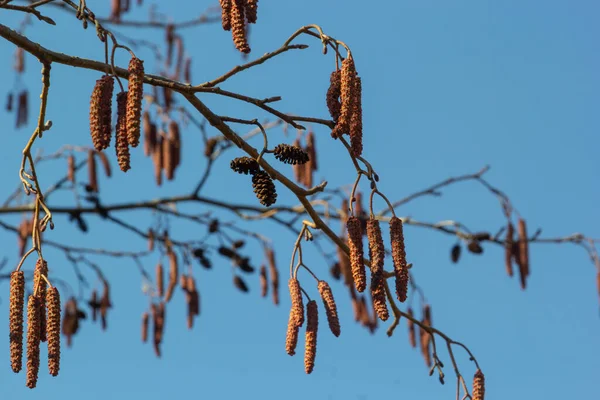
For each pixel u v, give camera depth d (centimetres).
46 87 655
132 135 615
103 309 1403
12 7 679
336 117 659
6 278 1366
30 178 663
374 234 665
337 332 715
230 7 650
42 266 654
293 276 722
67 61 653
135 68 627
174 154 1343
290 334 707
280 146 679
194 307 1384
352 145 649
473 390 858
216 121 675
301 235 721
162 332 1383
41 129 662
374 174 673
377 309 656
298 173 1343
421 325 872
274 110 673
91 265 1402
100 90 625
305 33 676
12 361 643
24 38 645
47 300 644
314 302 721
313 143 1343
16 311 646
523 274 1414
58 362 639
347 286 1334
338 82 659
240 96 674
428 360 1198
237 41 646
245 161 680
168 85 666
